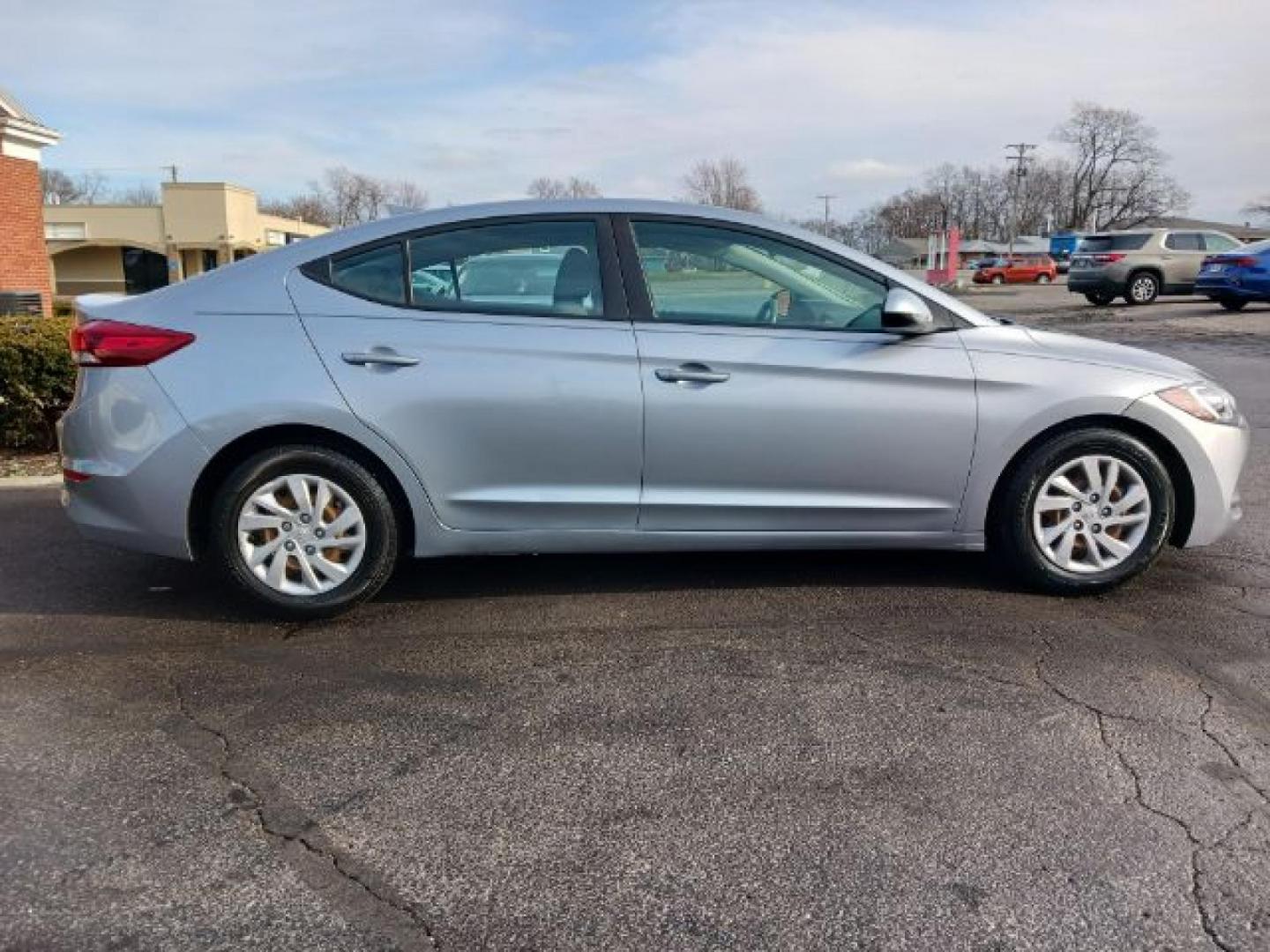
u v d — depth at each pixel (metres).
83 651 3.74
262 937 2.20
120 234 49.06
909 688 3.39
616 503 3.96
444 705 3.30
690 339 3.90
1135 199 100.94
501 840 2.56
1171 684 3.41
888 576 4.51
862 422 3.96
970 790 2.77
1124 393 4.04
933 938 2.19
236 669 3.58
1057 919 2.25
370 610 4.16
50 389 7.21
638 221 4.02
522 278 3.94
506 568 4.68
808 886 2.37
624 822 2.63
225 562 3.86
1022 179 99.56
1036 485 4.09
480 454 3.87
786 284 4.03
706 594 4.30
